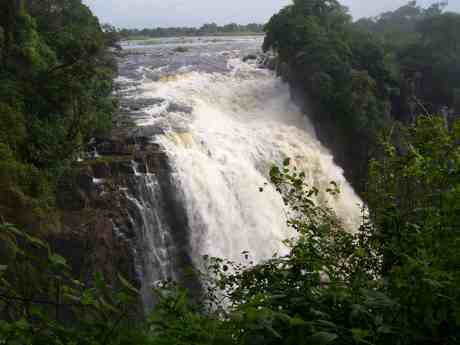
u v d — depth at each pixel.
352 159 42.22
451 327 4.74
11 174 19.58
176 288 4.75
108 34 37.50
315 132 42.47
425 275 4.73
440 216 5.91
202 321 4.20
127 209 23.14
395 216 6.64
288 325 4.09
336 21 49.97
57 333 3.84
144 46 72.25
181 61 51.06
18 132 22.17
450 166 6.96
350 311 4.75
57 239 20.08
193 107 36.09
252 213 28.11
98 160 24.03
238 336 4.07
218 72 46.50
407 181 7.14
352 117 40.69
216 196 26.77
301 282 5.64
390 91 47.75
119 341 3.88
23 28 26.41
